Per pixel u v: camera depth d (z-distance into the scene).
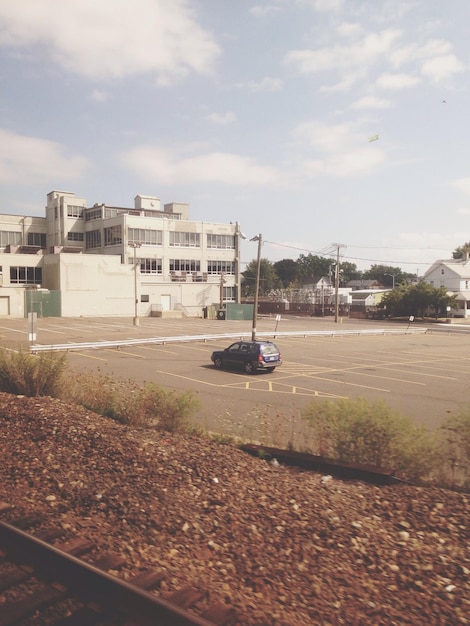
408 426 7.80
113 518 5.79
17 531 5.10
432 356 32.72
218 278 80.38
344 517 5.77
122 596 4.15
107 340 37.16
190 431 10.07
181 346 35.38
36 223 81.56
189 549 5.14
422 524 5.57
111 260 65.44
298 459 7.97
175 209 85.88
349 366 27.05
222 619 3.88
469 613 4.07
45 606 4.11
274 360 24.20
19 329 43.97
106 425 9.35
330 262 179.38
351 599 4.28
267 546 5.17
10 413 9.84
